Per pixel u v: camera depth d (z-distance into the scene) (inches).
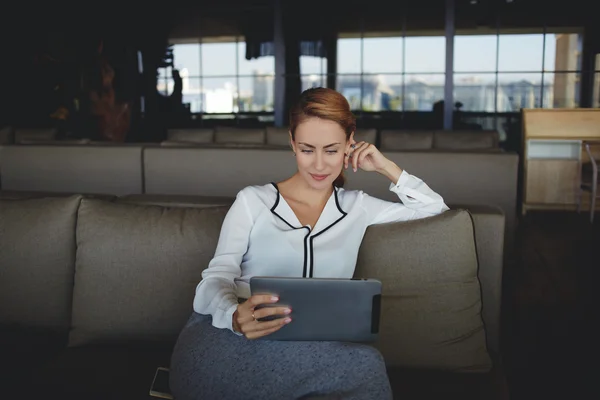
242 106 368.8
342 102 48.8
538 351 81.0
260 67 363.6
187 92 374.0
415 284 53.4
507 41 318.0
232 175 111.5
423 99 345.1
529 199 127.6
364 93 351.6
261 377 41.6
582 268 118.0
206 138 254.2
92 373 51.8
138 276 57.7
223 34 365.7
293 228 51.3
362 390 40.2
